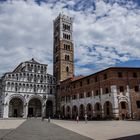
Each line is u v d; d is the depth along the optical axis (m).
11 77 115.50
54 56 137.62
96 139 23.77
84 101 92.94
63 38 134.00
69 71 129.12
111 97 74.94
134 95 75.06
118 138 24.28
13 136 26.39
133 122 56.44
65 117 103.19
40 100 121.06
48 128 41.53
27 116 115.00
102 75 81.94
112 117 73.12
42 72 125.75
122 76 76.69
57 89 125.44
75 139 23.81
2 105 111.00
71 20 142.50
